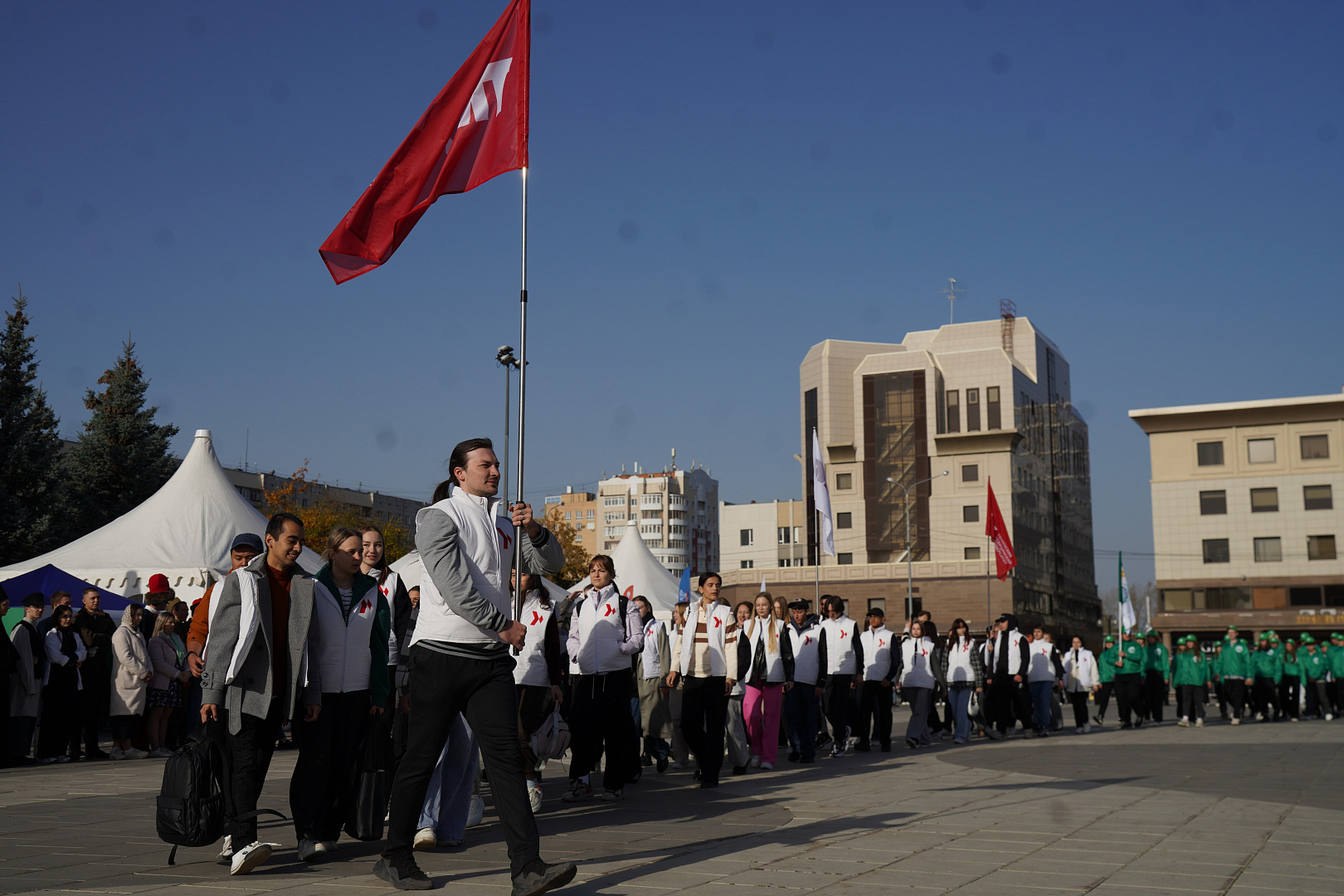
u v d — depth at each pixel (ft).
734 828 26.03
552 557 23.11
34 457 120.47
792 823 27.02
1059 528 299.58
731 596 255.29
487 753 17.98
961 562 241.55
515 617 22.11
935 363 271.90
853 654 52.13
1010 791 34.65
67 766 46.06
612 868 20.36
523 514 22.63
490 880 19.04
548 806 31.24
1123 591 156.35
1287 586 214.48
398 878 18.17
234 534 68.08
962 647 61.57
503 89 32.07
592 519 565.12
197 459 71.51
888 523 268.62
